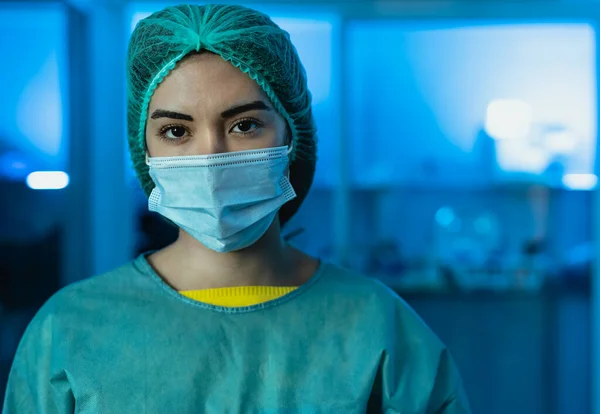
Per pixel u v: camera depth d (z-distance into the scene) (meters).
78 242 2.56
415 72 2.77
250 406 0.92
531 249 2.77
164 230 2.54
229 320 0.96
